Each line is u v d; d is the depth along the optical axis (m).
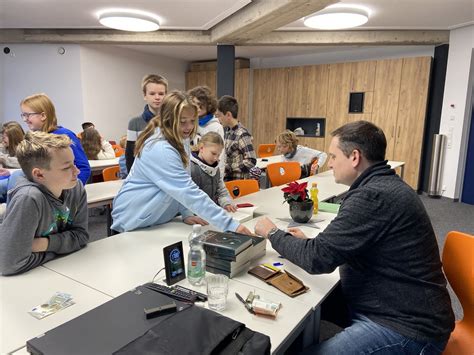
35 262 1.37
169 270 1.28
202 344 0.85
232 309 1.14
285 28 5.47
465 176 5.48
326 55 7.41
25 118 2.20
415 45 5.95
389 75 6.21
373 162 1.30
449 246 1.45
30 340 0.91
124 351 0.83
